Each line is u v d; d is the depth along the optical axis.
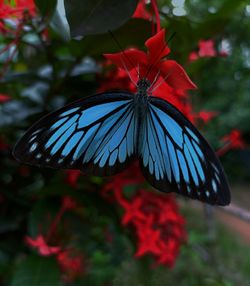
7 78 0.30
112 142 0.22
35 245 0.28
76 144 0.22
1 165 0.33
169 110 0.22
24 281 0.29
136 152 0.23
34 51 0.32
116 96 0.22
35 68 0.32
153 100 0.23
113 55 0.21
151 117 0.23
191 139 0.22
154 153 0.23
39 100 0.31
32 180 0.33
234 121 1.21
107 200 0.31
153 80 0.22
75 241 0.30
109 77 0.30
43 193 0.29
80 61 0.28
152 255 0.32
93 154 0.22
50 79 0.30
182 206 0.74
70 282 0.37
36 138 0.21
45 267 0.29
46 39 0.28
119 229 0.31
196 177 0.22
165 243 0.31
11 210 0.33
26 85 0.33
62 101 0.31
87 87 0.31
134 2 0.21
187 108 0.27
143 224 0.30
